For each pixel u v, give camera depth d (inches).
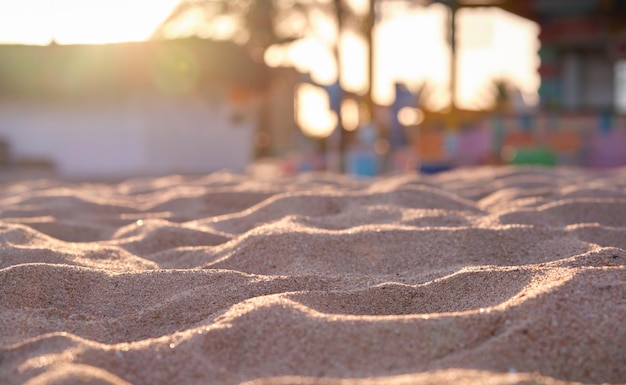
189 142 604.1
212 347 72.6
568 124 486.6
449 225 137.2
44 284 96.4
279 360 71.2
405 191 167.8
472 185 220.5
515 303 77.3
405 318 76.2
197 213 175.8
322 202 160.9
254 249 116.6
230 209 181.8
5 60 548.1
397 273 109.3
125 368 68.8
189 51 563.5
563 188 197.5
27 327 82.0
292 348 72.7
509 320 74.5
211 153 628.7
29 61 547.8
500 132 504.7
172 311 87.4
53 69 548.7
